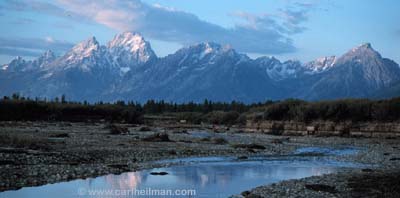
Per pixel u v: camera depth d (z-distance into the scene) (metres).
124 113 146.25
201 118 167.62
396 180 31.30
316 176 33.56
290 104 111.31
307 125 101.12
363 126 92.38
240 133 104.75
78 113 139.00
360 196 25.64
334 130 95.81
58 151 43.06
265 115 113.31
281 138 85.38
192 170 37.75
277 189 27.89
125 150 47.78
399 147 68.25
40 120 127.62
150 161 42.34
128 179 31.73
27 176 29.98
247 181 32.50
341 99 104.81
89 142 55.75
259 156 51.69
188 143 63.38
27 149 42.94
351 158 50.09
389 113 92.88
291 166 42.34
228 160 46.44
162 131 98.38
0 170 30.73
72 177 31.33
